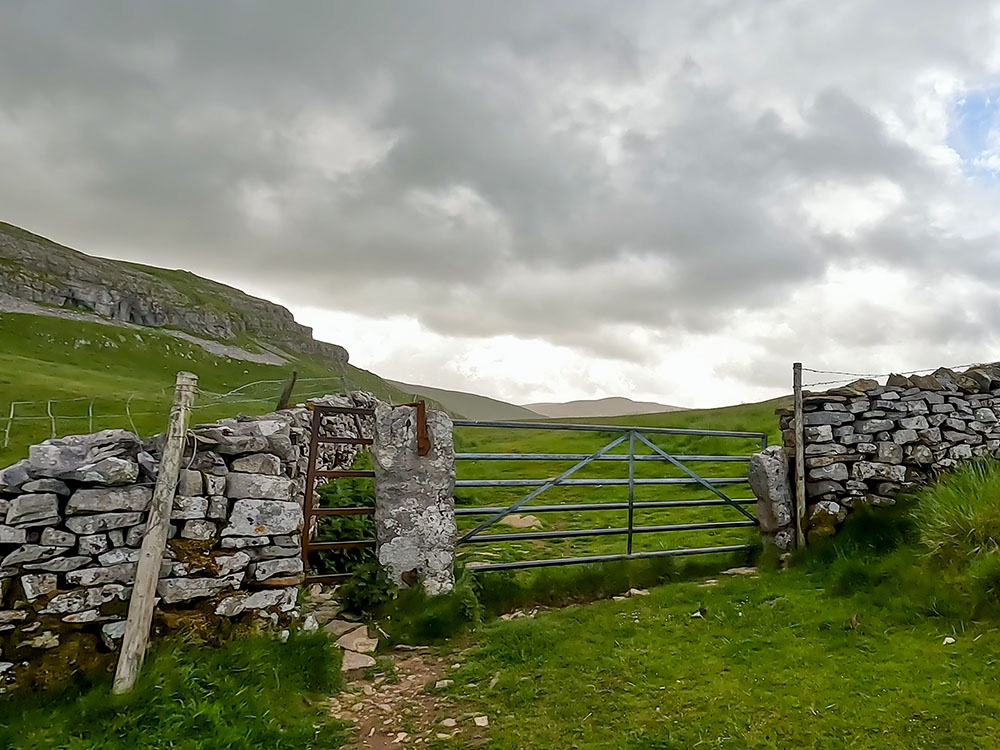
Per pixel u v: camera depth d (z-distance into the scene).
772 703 4.09
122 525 4.61
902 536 7.19
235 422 5.78
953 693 4.02
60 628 4.31
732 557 8.31
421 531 6.44
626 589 7.24
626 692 4.41
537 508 7.30
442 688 4.69
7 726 3.77
